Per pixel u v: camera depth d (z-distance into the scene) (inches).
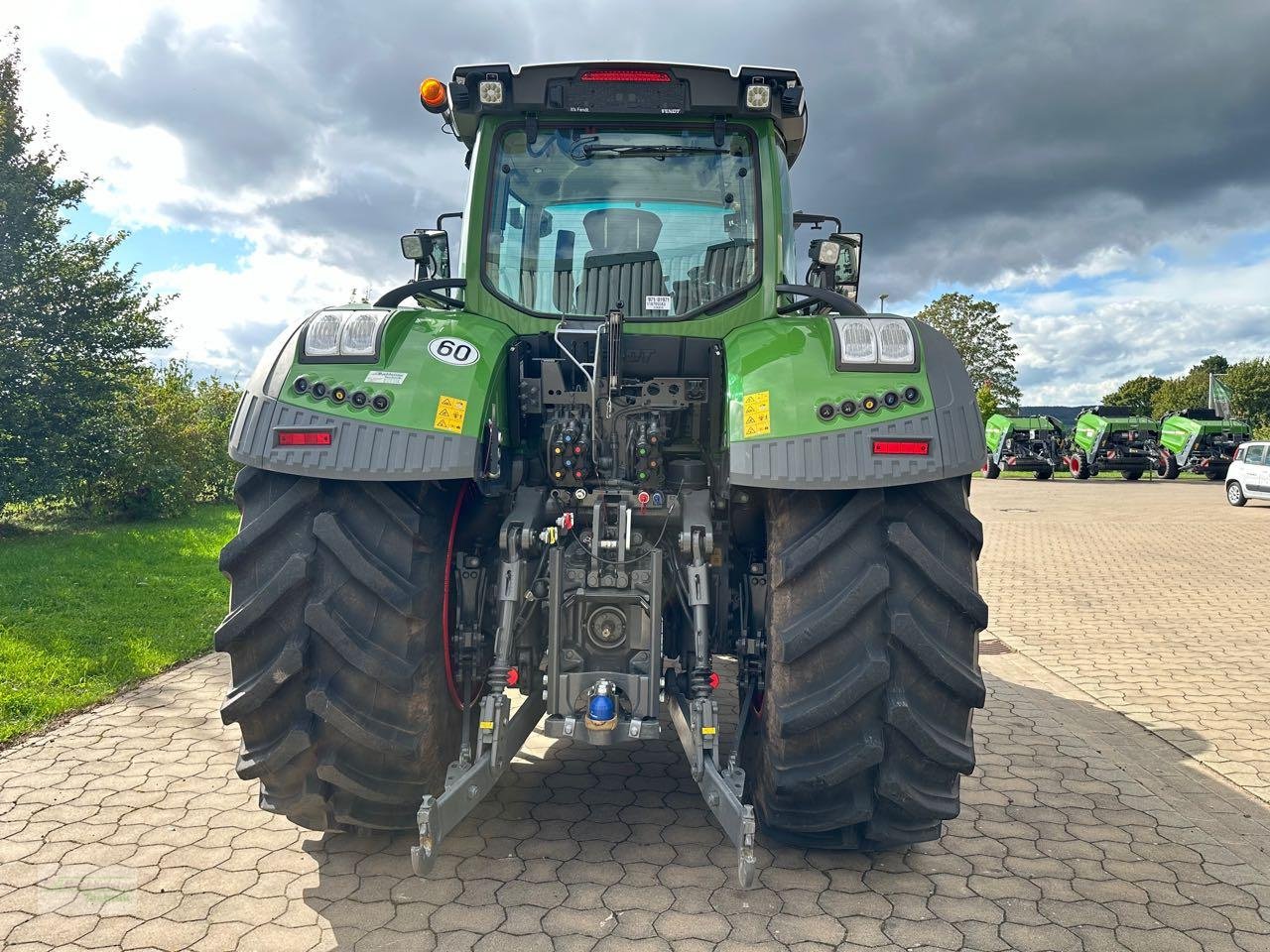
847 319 115.6
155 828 129.3
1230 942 103.8
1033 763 168.1
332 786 110.7
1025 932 104.7
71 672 213.8
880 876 117.3
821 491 110.4
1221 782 160.6
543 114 142.1
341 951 97.7
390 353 110.9
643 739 110.7
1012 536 577.3
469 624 120.8
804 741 107.2
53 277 537.3
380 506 107.4
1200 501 866.8
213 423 772.6
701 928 103.0
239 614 103.3
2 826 130.0
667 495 125.0
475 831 128.8
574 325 135.3
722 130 141.9
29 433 528.1
